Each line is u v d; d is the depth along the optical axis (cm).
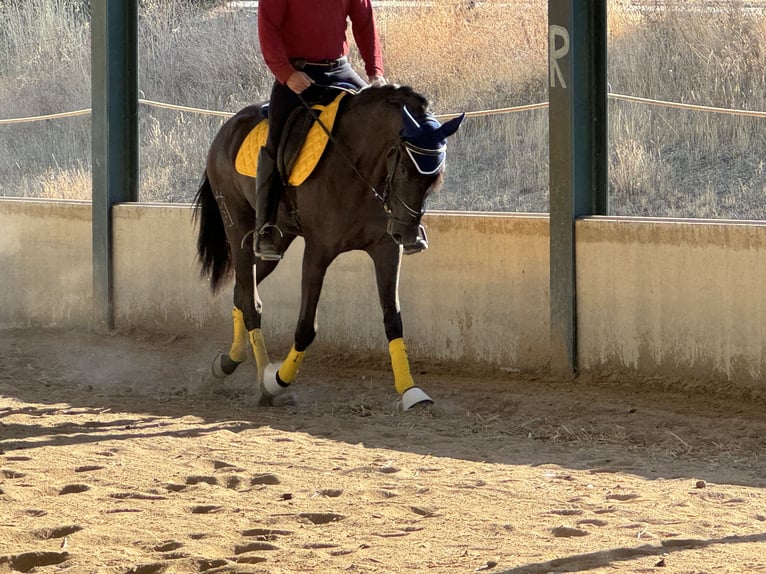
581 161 927
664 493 694
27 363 1042
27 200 1204
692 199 1105
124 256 1141
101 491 701
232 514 669
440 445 791
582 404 876
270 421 852
